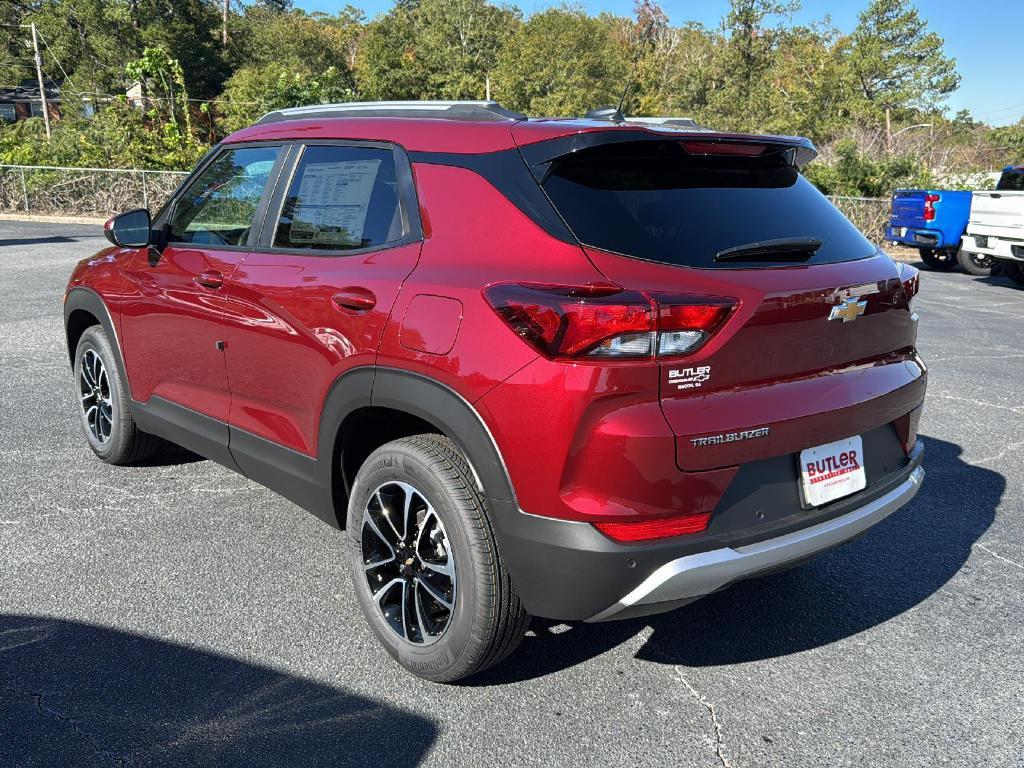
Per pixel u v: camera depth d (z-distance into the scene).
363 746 2.36
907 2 61.69
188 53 57.69
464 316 2.33
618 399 2.13
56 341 7.41
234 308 3.21
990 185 21.97
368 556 2.80
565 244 2.27
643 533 2.21
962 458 4.91
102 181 23.45
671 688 2.68
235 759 2.29
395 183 2.75
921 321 9.57
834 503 2.55
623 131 2.37
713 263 2.30
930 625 3.09
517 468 2.24
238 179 3.44
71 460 4.55
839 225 2.78
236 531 3.73
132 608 3.06
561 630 3.03
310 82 28.19
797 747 2.41
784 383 2.40
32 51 66.38
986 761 2.35
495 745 2.38
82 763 2.26
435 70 59.94
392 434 2.97
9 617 2.98
